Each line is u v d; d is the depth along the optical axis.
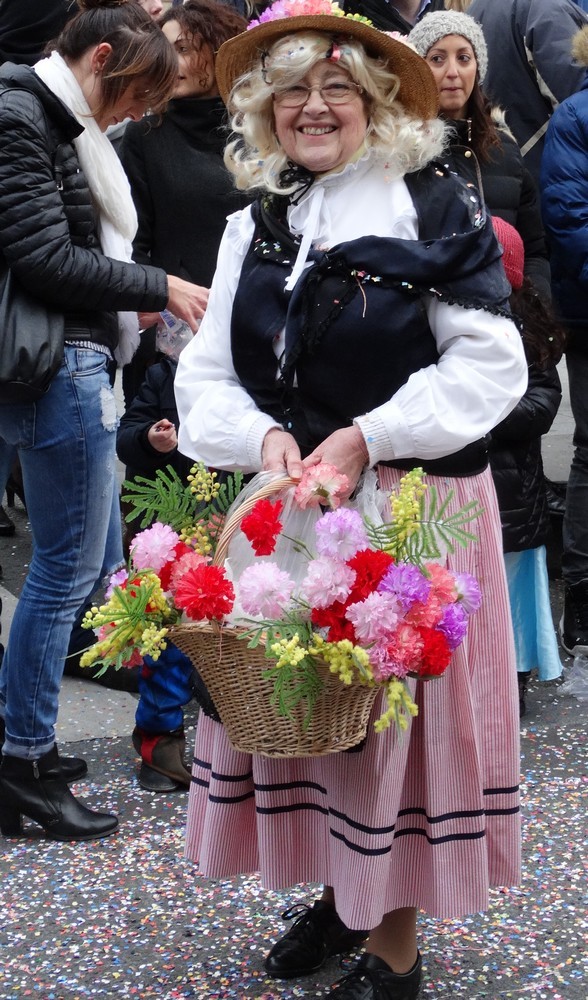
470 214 2.18
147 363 4.05
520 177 4.24
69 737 3.73
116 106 2.88
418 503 1.98
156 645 1.99
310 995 2.44
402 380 2.17
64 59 2.86
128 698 4.03
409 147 2.16
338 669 1.87
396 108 2.19
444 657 1.89
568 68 4.87
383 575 1.91
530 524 3.65
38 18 3.90
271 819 2.31
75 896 2.84
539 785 3.38
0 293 2.79
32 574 3.04
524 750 3.62
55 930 2.69
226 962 2.56
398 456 2.12
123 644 2.00
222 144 3.79
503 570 2.29
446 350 2.18
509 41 5.00
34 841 3.11
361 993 2.27
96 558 3.05
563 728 3.78
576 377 4.34
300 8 2.12
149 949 2.61
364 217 2.19
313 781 2.31
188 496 2.18
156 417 3.50
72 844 3.08
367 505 2.12
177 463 3.51
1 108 2.71
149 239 3.87
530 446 3.66
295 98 2.16
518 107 5.05
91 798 3.34
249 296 2.23
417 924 2.68
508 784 2.30
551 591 4.95
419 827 2.26
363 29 2.10
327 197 2.21
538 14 4.91
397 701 1.92
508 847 2.32
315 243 2.19
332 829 2.25
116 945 2.63
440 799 2.22
